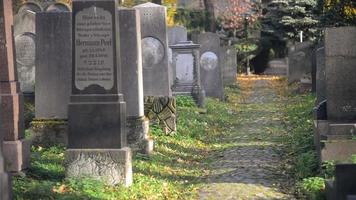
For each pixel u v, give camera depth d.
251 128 17.92
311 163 11.20
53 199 8.85
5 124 10.16
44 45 13.59
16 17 16.31
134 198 9.62
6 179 7.70
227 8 46.22
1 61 10.35
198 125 17.58
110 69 10.43
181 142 15.14
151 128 15.40
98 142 10.33
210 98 24.30
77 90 10.45
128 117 13.27
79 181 9.74
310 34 40.56
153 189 10.28
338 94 11.34
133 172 11.30
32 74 16.22
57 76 13.54
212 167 12.44
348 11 19.38
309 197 9.36
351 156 9.65
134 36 13.27
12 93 10.31
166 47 16.72
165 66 16.73
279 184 10.55
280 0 41.72
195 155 13.97
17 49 16.23
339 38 11.33
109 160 10.20
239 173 11.55
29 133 13.22
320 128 11.24
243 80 38.22
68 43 13.52
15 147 10.06
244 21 45.78
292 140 14.92
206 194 10.02
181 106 19.97
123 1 30.95
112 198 9.34
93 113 10.34
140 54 13.42
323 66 13.78
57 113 13.53
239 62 45.75
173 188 10.62
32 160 11.26
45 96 13.56
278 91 29.77
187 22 43.94
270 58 46.38
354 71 11.29
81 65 10.47
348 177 7.36
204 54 24.72
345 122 11.25
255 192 9.99
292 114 19.81
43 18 13.59
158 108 15.59
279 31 44.75
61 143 13.16
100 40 10.48
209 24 44.41
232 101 25.64
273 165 12.26
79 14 10.56
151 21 16.72
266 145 14.73
